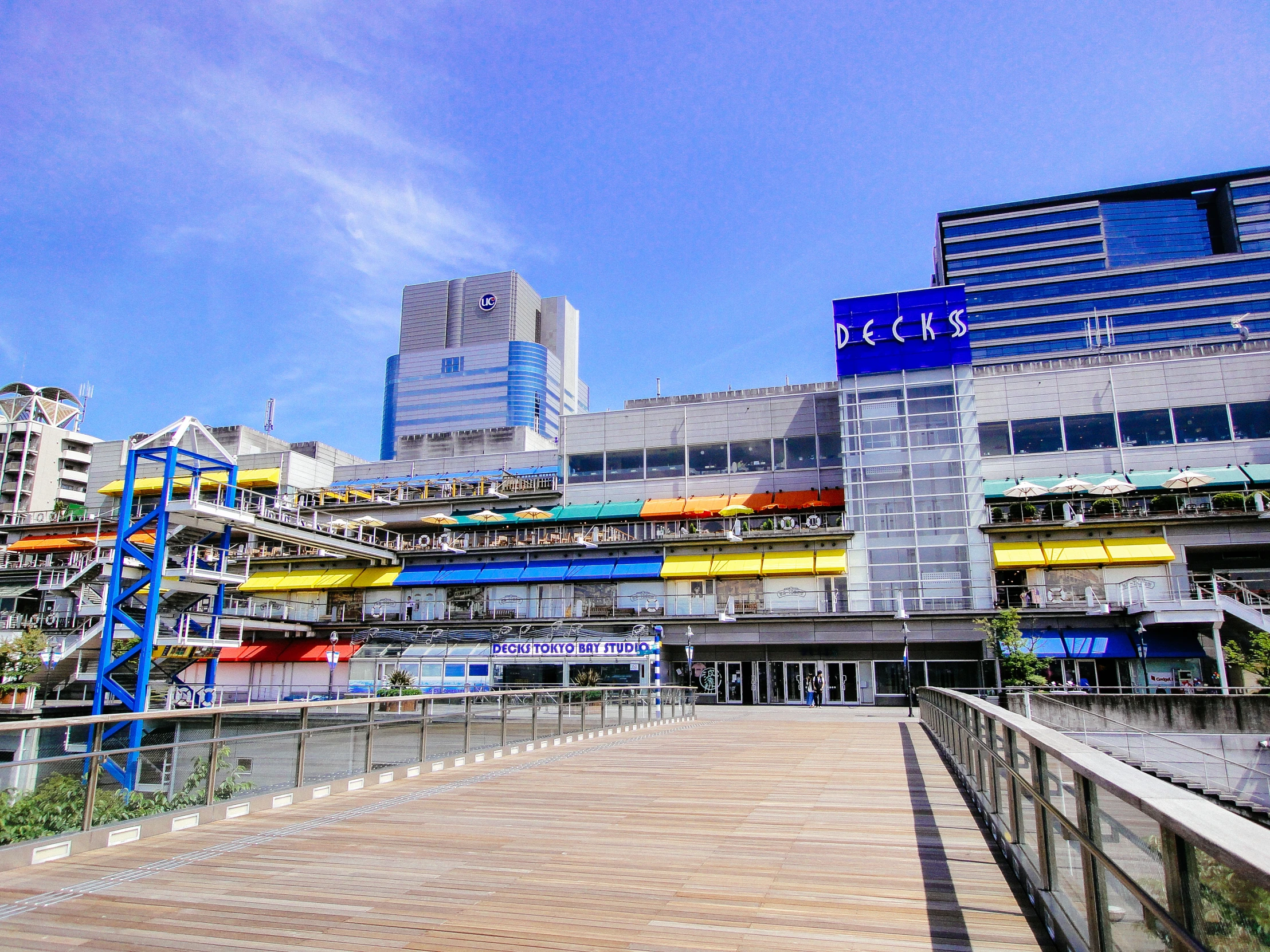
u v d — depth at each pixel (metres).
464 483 55.62
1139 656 37.22
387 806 11.14
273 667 48.50
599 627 45.31
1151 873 3.56
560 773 14.55
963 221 119.25
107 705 31.58
